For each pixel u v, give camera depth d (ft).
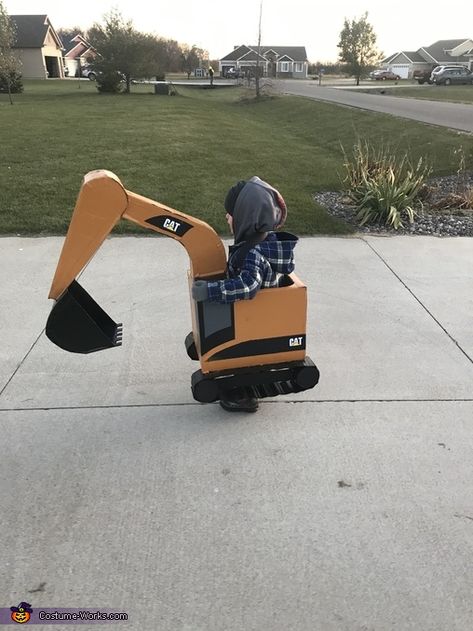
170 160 35.24
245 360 8.90
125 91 113.50
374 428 9.24
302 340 8.95
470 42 250.78
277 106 87.81
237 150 41.42
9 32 88.48
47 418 9.46
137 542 6.97
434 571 6.61
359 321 13.24
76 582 6.43
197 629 5.90
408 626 5.96
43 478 8.06
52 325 8.27
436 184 29.58
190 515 7.40
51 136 44.11
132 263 17.04
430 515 7.44
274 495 7.76
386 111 63.46
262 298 8.46
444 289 15.30
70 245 7.72
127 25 109.09
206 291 7.88
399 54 254.47
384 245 19.31
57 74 206.39
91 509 7.49
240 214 7.75
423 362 11.37
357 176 25.63
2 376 10.77
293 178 31.50
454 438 9.00
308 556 6.79
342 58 181.68
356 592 6.33
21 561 6.70
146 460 8.44
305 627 5.93
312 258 17.75
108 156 35.76
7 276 15.92
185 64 266.57
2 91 102.78
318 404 9.90
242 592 6.31
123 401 9.97
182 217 8.07
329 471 8.23
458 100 83.92
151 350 11.78
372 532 7.15
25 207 22.99
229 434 9.07
